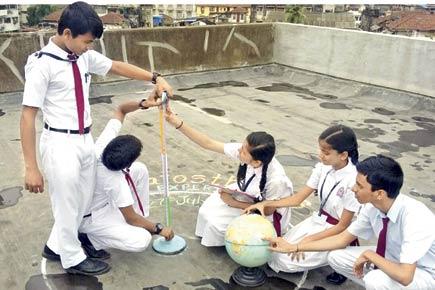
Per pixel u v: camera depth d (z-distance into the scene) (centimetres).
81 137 278
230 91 778
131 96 729
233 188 328
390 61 733
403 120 642
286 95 761
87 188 291
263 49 907
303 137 568
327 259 282
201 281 297
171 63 807
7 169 455
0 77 662
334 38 804
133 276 300
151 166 468
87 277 298
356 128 604
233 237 278
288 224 336
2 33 656
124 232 299
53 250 311
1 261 313
